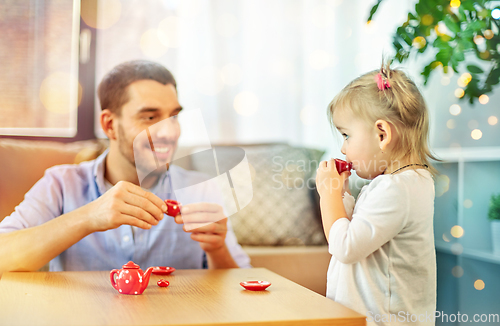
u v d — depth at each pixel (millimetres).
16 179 1562
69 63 2082
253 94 2291
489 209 1737
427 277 911
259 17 2309
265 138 2297
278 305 685
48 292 748
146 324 553
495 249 1650
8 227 1201
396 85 1018
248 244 1764
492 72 1130
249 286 803
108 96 1360
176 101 1403
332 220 928
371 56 2365
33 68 2045
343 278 903
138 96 1339
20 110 2027
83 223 963
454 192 1940
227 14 2252
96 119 2102
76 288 787
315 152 2029
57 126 2066
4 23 2021
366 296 880
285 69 2322
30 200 1312
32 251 964
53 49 2066
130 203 950
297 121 2320
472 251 1729
